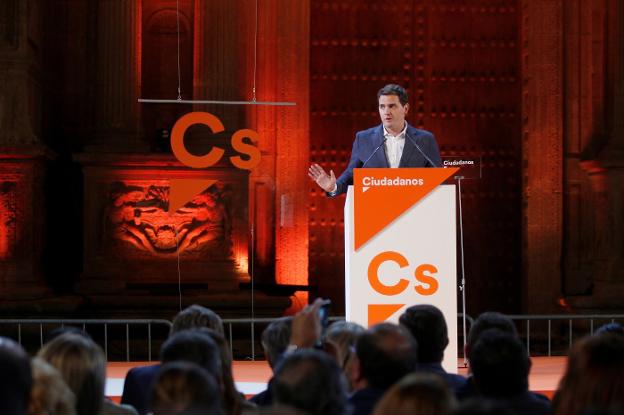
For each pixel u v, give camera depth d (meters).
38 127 24.03
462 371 14.52
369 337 6.62
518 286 28.27
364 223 9.26
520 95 27.94
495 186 28.67
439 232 9.31
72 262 25.45
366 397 6.53
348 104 28.55
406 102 10.29
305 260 25.89
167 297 23.00
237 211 23.58
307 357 5.39
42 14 24.89
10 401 4.84
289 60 26.12
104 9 24.16
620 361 5.54
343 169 28.36
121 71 23.97
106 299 22.94
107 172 23.48
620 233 24.91
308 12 26.31
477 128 28.83
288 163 25.98
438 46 28.89
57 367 6.39
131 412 7.39
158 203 23.48
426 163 10.29
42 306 22.34
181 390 5.27
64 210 25.56
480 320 8.54
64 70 25.89
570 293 26.84
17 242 23.06
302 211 26.00
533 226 27.11
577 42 27.20
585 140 27.11
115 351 22.69
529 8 27.45
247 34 25.81
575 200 27.11
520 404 6.33
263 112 26.05
